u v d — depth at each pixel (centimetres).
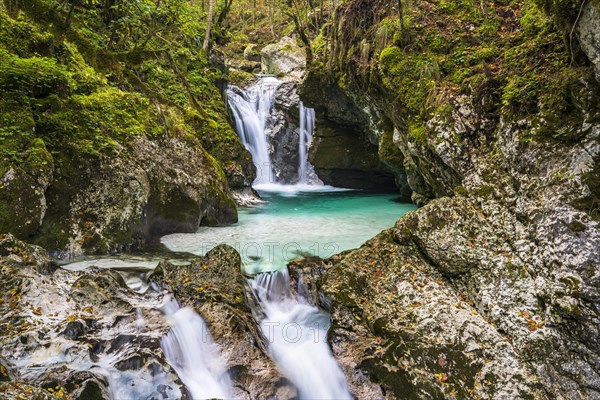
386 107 1020
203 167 1016
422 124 830
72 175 721
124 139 847
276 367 504
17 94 709
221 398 467
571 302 468
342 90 1288
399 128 993
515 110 643
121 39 1115
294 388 485
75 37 584
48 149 716
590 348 454
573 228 502
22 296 502
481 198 641
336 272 607
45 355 439
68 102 800
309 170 1703
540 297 504
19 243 584
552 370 456
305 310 627
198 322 531
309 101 1434
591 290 460
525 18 799
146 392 440
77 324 475
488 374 459
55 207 695
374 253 632
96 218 721
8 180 616
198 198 921
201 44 1858
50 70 786
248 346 512
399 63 903
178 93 1403
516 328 495
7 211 609
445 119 755
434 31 902
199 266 618
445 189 838
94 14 1125
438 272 595
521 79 658
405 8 982
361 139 1465
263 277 644
